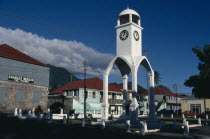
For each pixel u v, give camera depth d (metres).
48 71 42.47
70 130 18.39
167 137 16.16
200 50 22.14
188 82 23.75
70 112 40.84
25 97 37.72
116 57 26.39
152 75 26.97
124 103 26.44
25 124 22.12
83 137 14.88
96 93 49.03
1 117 29.59
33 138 13.94
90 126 22.03
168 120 34.81
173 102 73.56
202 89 22.48
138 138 15.23
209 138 16.16
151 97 26.28
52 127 20.25
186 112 56.09
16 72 36.84
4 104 34.59
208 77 21.16
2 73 34.84
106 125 23.33
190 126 24.53
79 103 44.06
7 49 39.81
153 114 25.58
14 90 36.22
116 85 63.88
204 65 21.94
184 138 15.95
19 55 40.09
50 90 95.62
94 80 53.03
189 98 58.38
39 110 38.09
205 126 25.78
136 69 24.45
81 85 47.78
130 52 26.31
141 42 28.39
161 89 73.38
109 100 49.16
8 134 15.05
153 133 18.25
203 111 54.75
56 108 41.84
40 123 23.94
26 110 37.44
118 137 15.36
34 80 39.53
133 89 24.02
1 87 34.50
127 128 18.55
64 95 45.84
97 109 47.03
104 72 26.72
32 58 42.38
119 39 27.67
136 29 27.58
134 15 28.05
